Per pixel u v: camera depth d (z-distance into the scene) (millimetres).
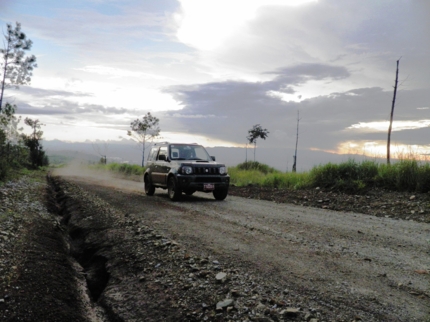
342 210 9477
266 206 10164
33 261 5156
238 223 7484
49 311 3785
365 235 6410
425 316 3244
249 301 3629
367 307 3434
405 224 7461
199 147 12984
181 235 6359
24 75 24156
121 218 8016
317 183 13297
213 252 5285
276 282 4098
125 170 33781
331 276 4281
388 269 4539
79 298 4391
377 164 12875
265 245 5684
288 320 3225
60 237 7180
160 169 12344
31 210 9203
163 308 3711
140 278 4480
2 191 11555
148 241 5984
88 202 10633
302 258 4992
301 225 7301
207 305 3631
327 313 3316
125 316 3738
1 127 20859
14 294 3973
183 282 4230
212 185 11328
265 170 27516
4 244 5758
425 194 9992
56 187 17375
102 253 5785
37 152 41656
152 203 10672
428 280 4156
